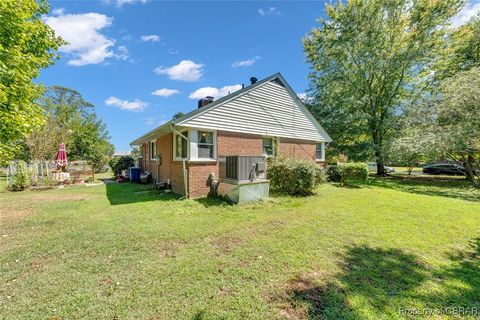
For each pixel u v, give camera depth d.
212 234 4.04
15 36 5.12
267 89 10.01
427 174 18.75
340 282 2.54
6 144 5.07
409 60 14.57
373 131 16.25
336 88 16.78
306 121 12.03
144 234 4.01
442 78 14.27
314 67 17.98
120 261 3.02
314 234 4.06
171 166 9.01
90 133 23.80
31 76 5.65
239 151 8.74
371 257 3.17
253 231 4.21
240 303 2.19
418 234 4.07
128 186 10.77
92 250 3.35
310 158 12.38
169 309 2.10
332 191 9.00
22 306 2.12
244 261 3.03
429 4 13.30
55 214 5.37
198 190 7.52
